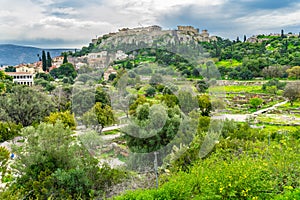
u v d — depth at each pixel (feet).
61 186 26.71
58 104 94.99
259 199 19.33
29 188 27.32
